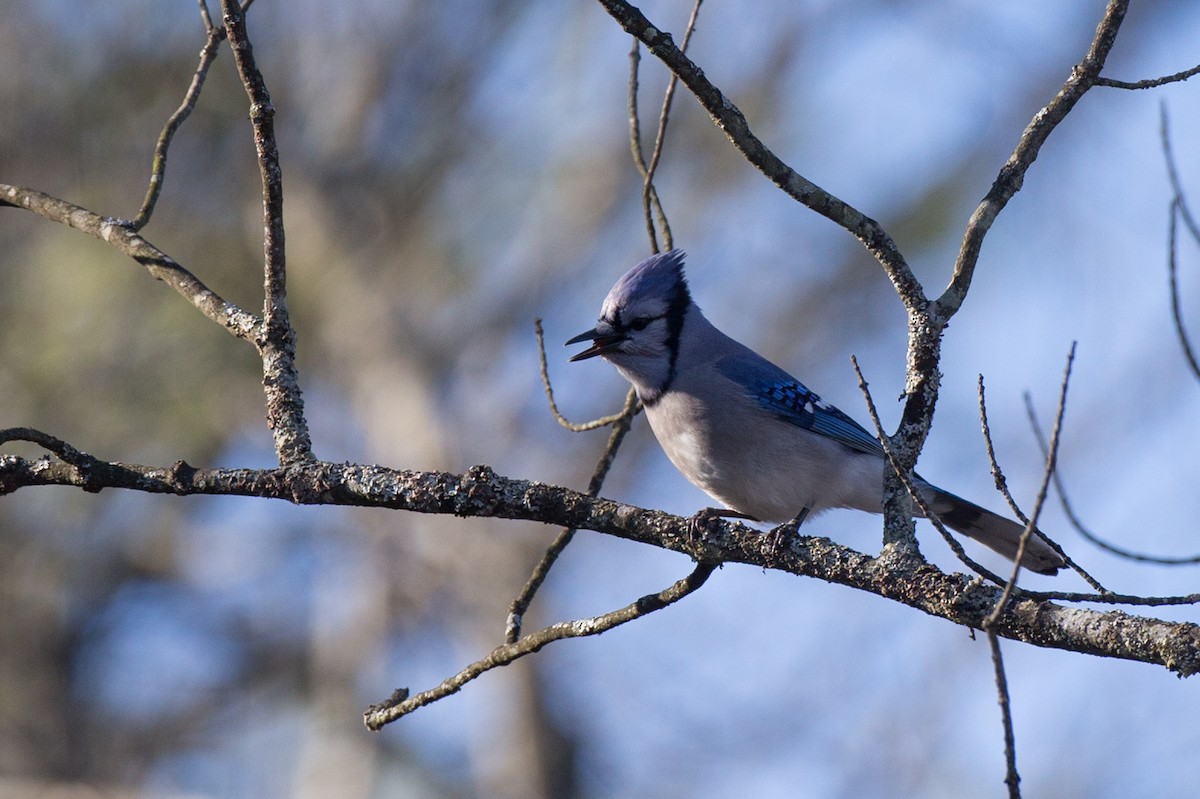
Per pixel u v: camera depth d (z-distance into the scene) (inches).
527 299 538.9
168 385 472.7
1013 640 185.9
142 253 237.8
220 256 494.9
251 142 501.0
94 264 470.3
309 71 552.7
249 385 478.3
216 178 500.4
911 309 216.5
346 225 549.0
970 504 323.6
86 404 470.6
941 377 216.1
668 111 257.9
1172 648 168.6
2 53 495.8
